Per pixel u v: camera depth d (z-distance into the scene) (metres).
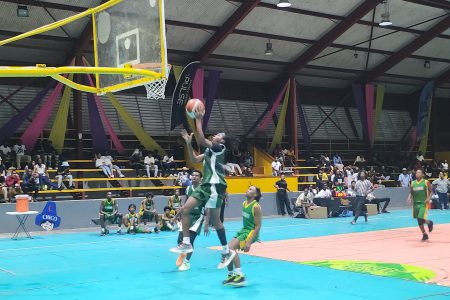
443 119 39.59
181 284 8.61
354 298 7.40
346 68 31.88
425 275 9.07
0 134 22.59
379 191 28.11
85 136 26.78
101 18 9.41
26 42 23.41
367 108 32.44
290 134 30.89
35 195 20.62
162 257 11.92
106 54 9.30
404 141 36.41
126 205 20.78
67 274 9.87
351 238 15.09
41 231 18.80
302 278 8.98
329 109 35.12
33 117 25.56
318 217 22.55
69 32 23.11
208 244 14.09
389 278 8.86
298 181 28.94
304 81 33.31
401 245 13.31
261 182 25.27
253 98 32.47
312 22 26.34
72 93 25.64
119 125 27.92
